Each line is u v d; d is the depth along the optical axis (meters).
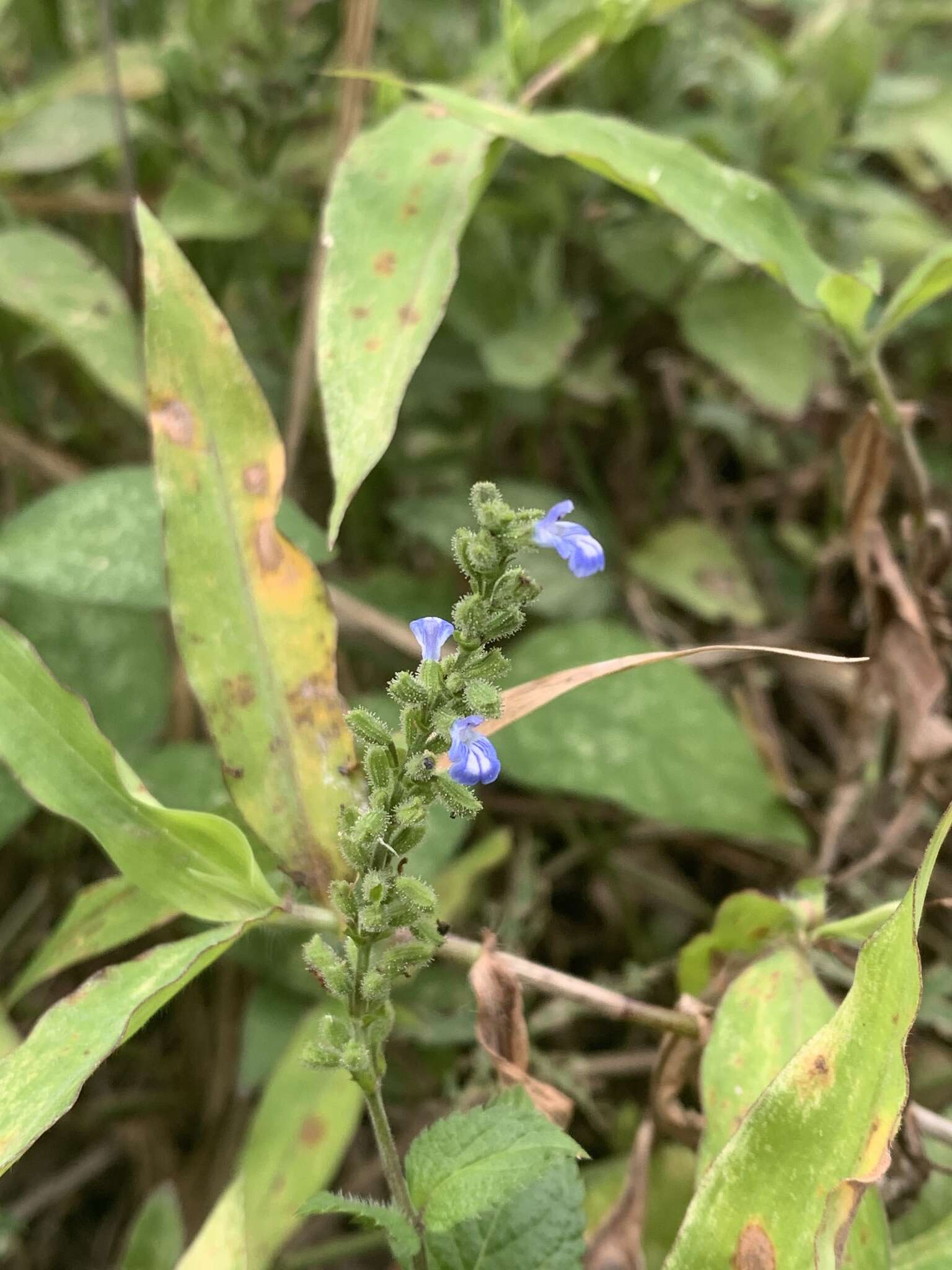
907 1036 0.09
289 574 0.12
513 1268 0.11
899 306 0.14
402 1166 0.11
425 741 0.10
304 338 0.20
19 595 0.19
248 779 0.11
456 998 0.17
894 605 0.17
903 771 0.17
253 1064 0.16
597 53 0.17
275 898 0.11
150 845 0.11
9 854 0.22
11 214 0.22
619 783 0.17
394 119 0.14
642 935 0.21
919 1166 0.13
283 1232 0.14
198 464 0.12
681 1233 0.10
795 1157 0.09
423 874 0.16
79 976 0.21
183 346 0.12
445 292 0.12
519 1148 0.10
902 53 0.29
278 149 0.21
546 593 0.21
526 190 0.21
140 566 0.16
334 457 0.12
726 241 0.13
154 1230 0.16
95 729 0.11
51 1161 0.22
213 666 0.11
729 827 0.17
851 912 0.17
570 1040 0.20
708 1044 0.12
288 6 0.21
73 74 0.22
